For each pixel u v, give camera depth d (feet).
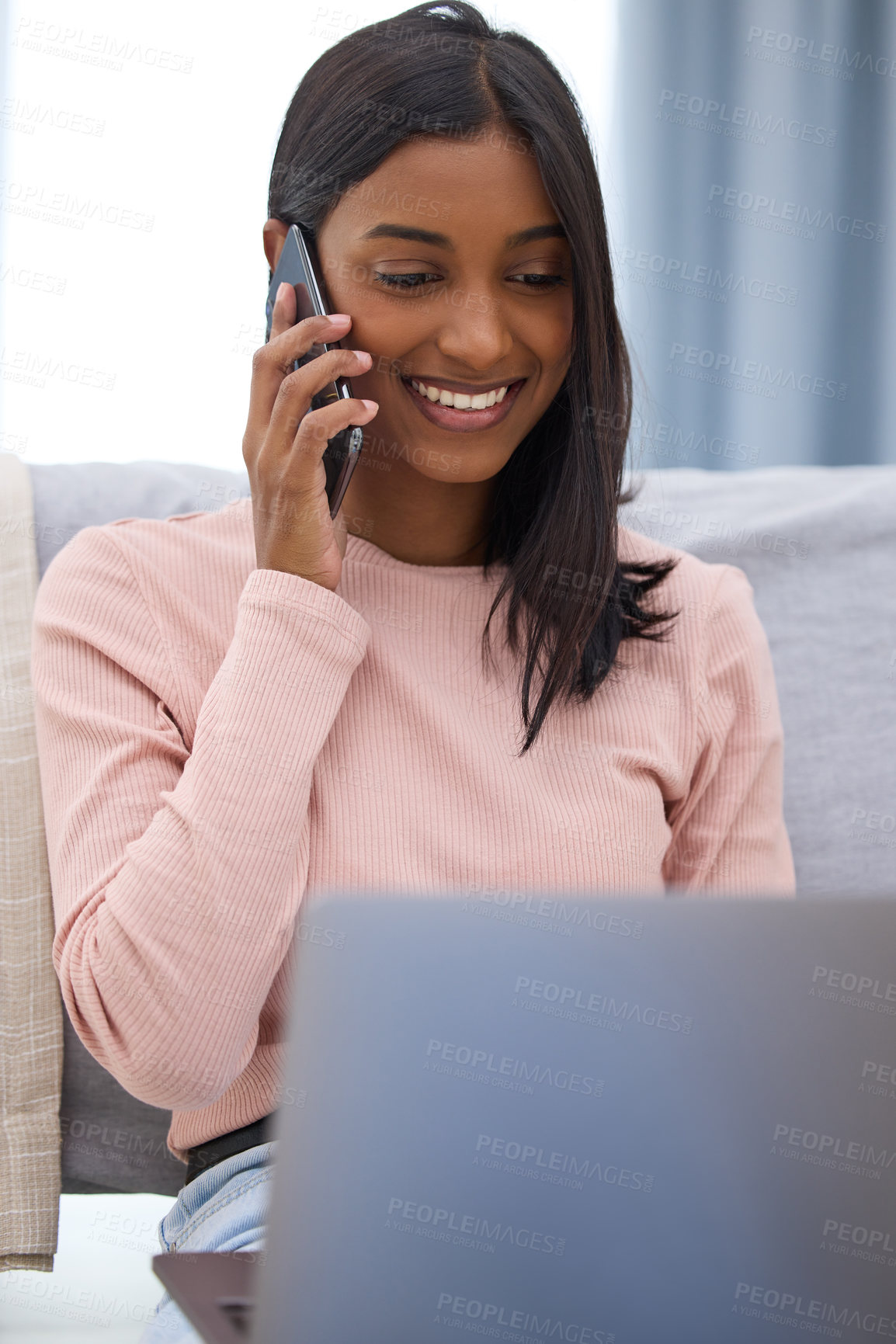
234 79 7.54
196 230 7.57
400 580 3.89
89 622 3.69
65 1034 4.03
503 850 3.51
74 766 3.55
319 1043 1.86
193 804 3.20
